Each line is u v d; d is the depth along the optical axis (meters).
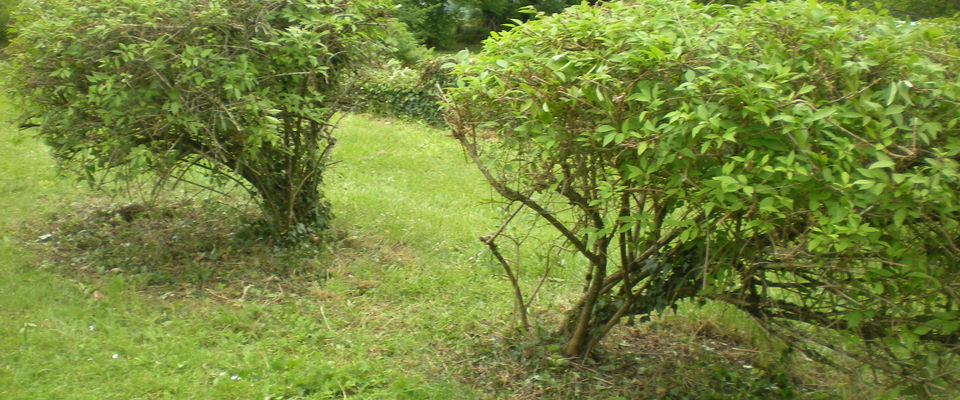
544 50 3.29
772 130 2.76
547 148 3.15
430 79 4.46
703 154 2.90
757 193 2.80
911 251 2.77
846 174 2.55
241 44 5.04
